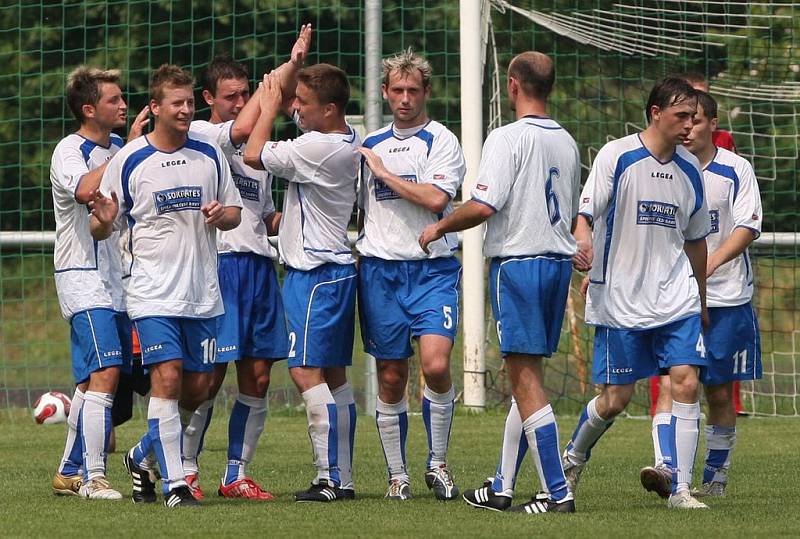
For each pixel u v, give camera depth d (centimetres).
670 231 2341
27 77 7088
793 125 5975
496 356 5081
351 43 6475
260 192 2616
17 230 7275
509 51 5791
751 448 3434
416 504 2395
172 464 2369
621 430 3872
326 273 2459
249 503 2428
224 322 2556
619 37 5081
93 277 2541
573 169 2275
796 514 2250
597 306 2378
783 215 6147
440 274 2469
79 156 2536
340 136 2445
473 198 2212
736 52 5553
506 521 2158
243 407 2588
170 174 2348
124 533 2042
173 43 6638
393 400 2520
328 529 2078
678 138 2298
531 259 2220
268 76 2522
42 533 2047
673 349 2334
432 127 2464
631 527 2084
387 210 2461
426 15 6588
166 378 2355
